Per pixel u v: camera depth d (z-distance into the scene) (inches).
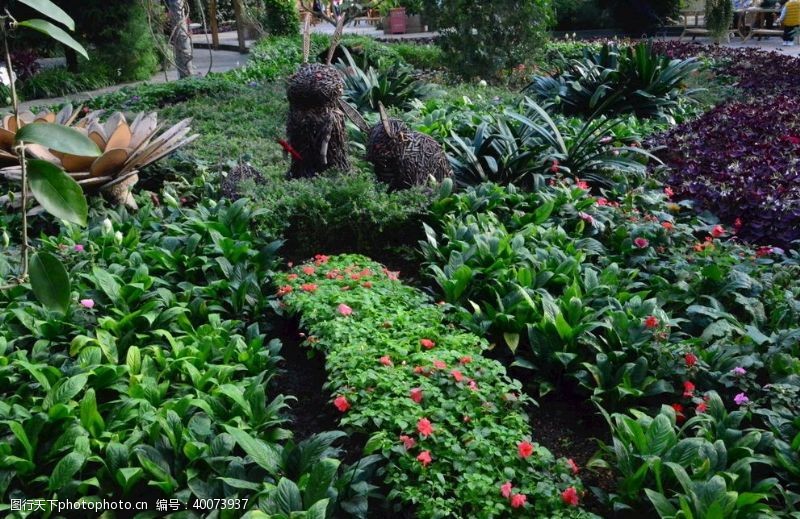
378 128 219.3
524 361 143.8
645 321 144.1
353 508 105.3
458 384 123.7
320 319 148.8
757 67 457.1
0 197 202.2
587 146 245.6
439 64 511.2
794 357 140.8
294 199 196.2
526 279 163.8
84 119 234.8
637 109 352.2
